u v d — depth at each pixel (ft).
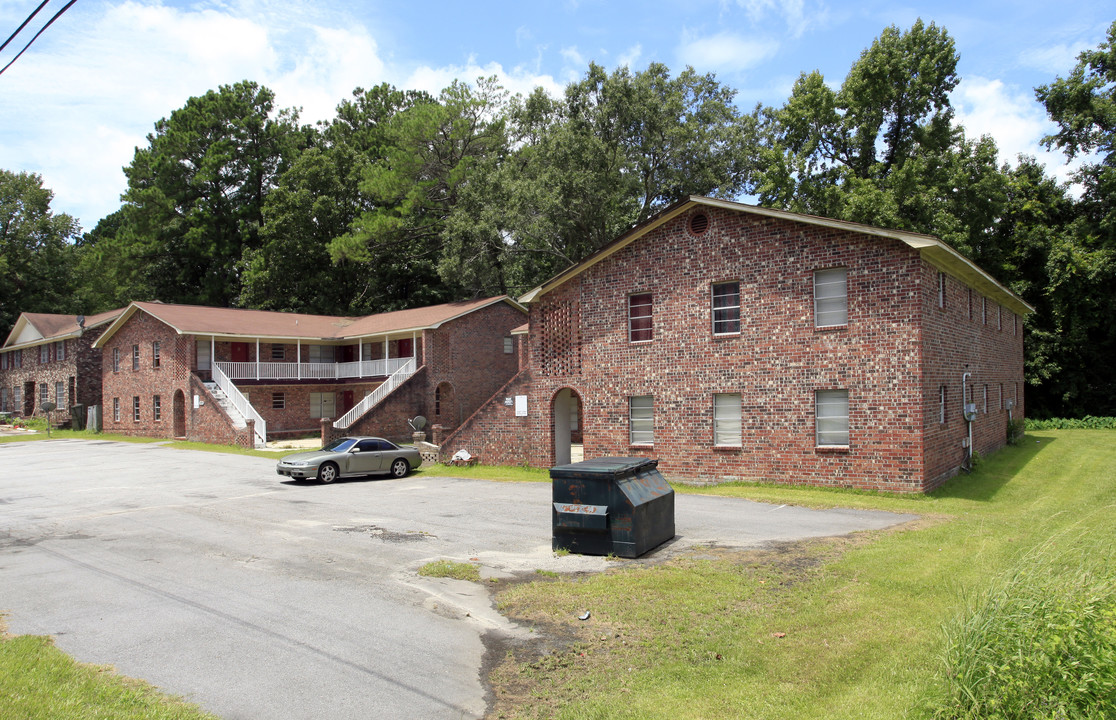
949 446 62.44
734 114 149.07
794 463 61.11
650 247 70.23
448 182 157.58
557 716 19.30
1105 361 124.57
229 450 103.55
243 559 37.65
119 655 23.93
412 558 37.27
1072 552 20.56
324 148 203.62
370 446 74.38
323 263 178.91
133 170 191.11
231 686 21.39
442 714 19.57
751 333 63.62
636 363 70.90
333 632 26.11
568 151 128.67
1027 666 16.02
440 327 121.39
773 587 29.12
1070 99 120.26
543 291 78.59
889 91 128.98
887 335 56.85
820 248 60.13
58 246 217.97
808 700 19.20
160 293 197.88
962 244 118.11
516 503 55.88
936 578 28.68
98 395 151.94
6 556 39.34
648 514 36.70
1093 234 122.83
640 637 24.53
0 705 18.90
